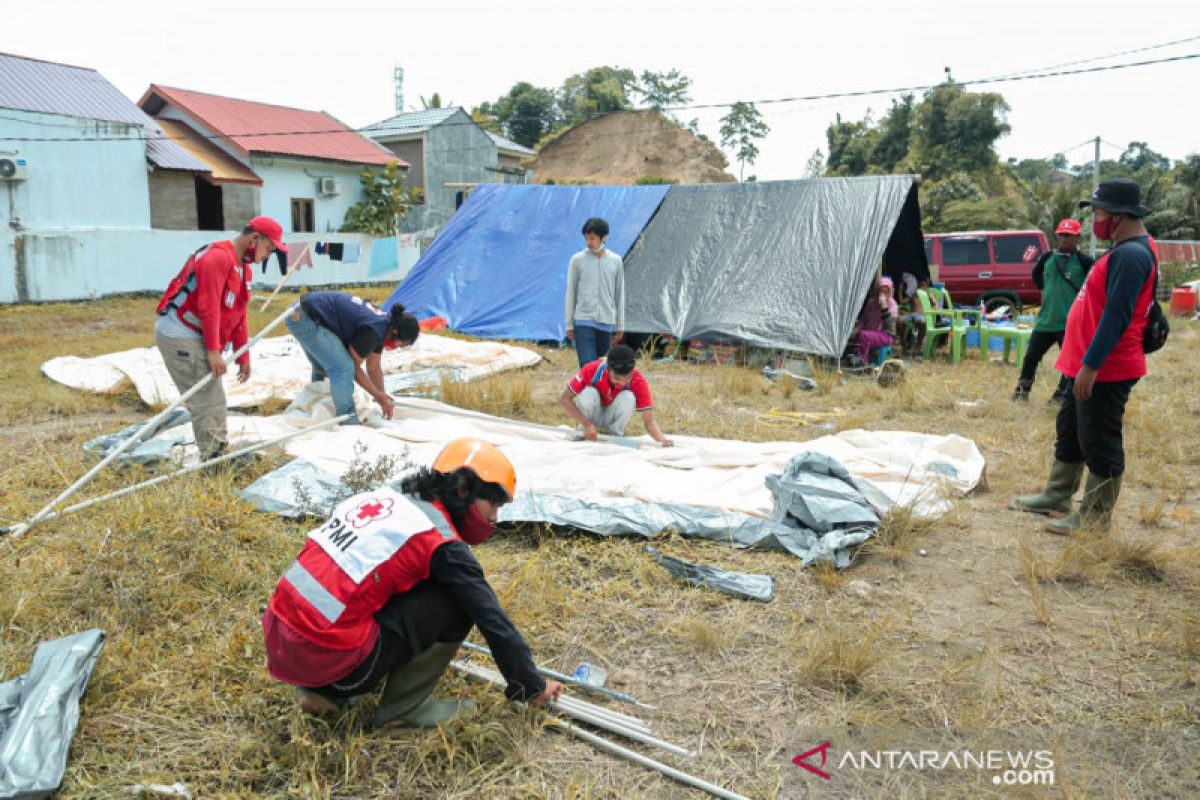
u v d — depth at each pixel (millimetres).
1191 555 4516
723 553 4527
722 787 2748
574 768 2818
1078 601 4062
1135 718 3125
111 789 2592
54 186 19484
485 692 3143
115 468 5312
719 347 11094
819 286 10969
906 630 3775
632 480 5340
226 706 3029
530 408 7754
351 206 29250
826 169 61844
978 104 52250
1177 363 11156
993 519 5160
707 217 12430
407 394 7863
